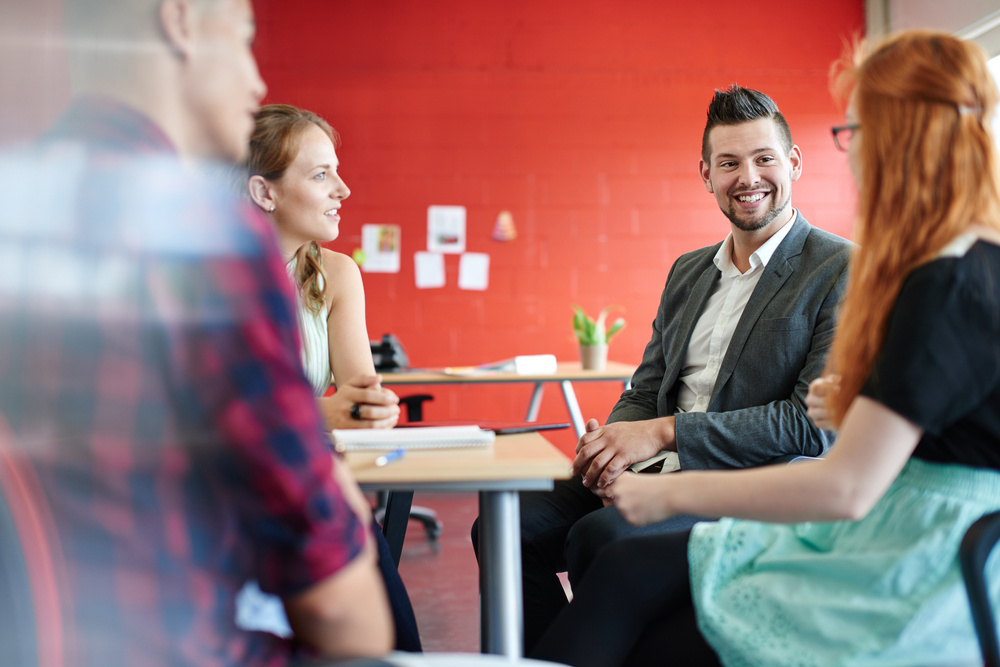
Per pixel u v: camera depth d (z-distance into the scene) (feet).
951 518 2.91
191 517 1.70
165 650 1.66
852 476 2.84
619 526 4.58
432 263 14.80
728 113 5.58
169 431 1.67
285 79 14.57
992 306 2.79
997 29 11.99
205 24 1.94
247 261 1.77
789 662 2.92
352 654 1.93
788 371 5.17
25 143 1.68
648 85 14.94
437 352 14.84
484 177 14.84
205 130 1.99
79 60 1.77
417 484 3.16
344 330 5.53
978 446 2.92
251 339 1.74
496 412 14.97
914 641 2.81
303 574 1.86
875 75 3.19
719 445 4.86
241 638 1.85
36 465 1.59
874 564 2.95
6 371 1.60
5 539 1.55
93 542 1.61
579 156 14.92
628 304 14.98
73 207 1.63
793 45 15.08
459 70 14.78
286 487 1.77
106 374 1.62
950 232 2.92
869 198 3.16
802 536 3.38
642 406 6.10
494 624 3.34
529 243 14.90
